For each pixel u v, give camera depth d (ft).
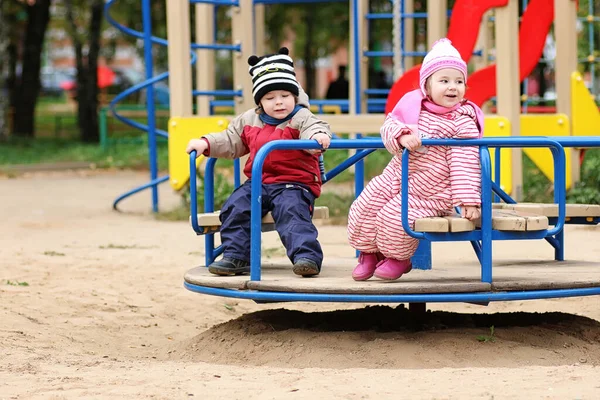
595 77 124.98
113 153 167.32
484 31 94.79
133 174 139.23
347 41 196.54
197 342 39.50
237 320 41.98
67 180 128.57
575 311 46.75
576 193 75.41
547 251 58.85
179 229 75.61
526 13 73.97
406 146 33.45
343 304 49.11
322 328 39.93
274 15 186.60
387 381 28.96
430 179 34.53
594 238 64.75
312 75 205.46
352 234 35.73
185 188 85.20
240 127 39.32
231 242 37.76
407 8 104.83
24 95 204.64
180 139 80.79
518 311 46.80
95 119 203.31
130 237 70.74
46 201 99.60
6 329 40.73
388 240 34.60
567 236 66.23
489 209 34.12
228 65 286.05
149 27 89.66
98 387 29.04
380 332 38.24
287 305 49.19
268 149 35.29
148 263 58.75
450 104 34.45
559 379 28.60
